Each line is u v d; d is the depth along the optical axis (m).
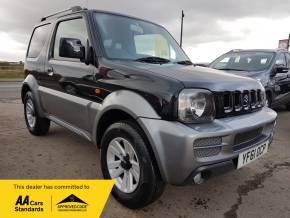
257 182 3.31
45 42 4.19
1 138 4.64
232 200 2.90
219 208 2.75
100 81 2.92
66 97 3.51
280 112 7.84
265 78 6.28
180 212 2.65
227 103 2.61
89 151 4.09
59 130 5.13
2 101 8.93
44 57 4.10
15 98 9.77
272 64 6.61
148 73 2.57
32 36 4.80
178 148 2.23
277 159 4.07
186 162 2.23
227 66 7.04
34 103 4.38
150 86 2.46
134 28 3.61
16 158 3.76
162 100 2.34
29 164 3.57
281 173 3.58
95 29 3.21
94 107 3.00
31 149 4.12
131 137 2.52
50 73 3.87
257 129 2.81
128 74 2.68
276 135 5.35
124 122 2.63
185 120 2.31
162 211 2.66
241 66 6.87
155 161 2.43
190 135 2.21
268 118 2.93
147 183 2.45
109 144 2.83
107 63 2.92
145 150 2.44
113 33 3.35
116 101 2.65
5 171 3.33
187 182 2.31
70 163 3.64
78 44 3.19
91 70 3.06
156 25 4.07
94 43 3.10
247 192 3.07
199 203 2.82
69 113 3.53
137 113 2.45
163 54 3.72
